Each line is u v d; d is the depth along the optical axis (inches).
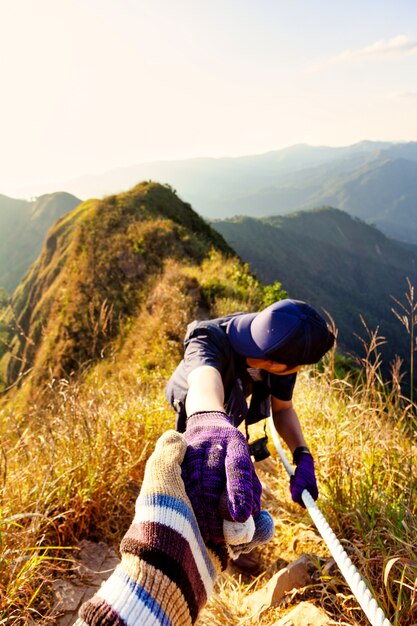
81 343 838.5
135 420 131.0
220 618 79.0
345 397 151.5
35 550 81.4
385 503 92.5
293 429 83.8
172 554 33.7
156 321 509.4
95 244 1196.5
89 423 115.5
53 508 93.5
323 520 58.5
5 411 117.4
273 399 84.1
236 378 69.2
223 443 42.2
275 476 125.6
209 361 63.6
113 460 107.3
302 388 172.6
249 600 84.0
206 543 38.3
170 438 41.7
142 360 415.5
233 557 44.1
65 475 96.8
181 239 1021.2
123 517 103.3
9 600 71.6
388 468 107.0
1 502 90.5
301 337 61.5
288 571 84.1
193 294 582.2
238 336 67.8
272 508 110.5
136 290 854.5
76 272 1135.6
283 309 63.2
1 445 99.9
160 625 31.1
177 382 77.7
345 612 74.1
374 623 39.8
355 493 101.3
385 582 66.6
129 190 1555.1
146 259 965.2
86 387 146.1
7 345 155.3
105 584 33.0
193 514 37.6
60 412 118.1
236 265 685.3
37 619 76.0
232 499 37.5
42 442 108.5
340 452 112.7
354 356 133.6
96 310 885.8
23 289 2719.0
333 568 84.6
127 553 34.0
